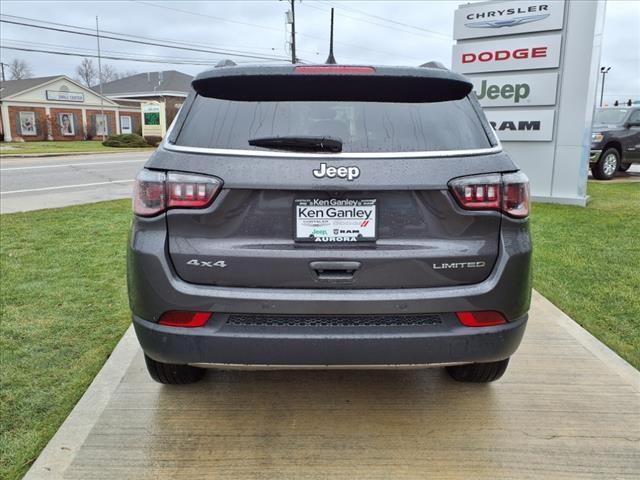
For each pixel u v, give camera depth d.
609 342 3.47
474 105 2.39
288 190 2.07
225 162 2.09
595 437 2.47
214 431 2.51
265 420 2.60
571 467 2.27
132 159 22.05
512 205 2.17
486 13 8.66
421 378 3.01
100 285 4.67
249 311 2.09
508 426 2.55
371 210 2.11
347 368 2.18
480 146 2.22
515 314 2.22
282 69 2.30
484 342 2.18
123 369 3.09
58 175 15.24
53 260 5.50
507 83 8.70
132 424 2.56
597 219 7.41
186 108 2.33
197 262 2.11
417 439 2.46
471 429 2.53
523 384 2.94
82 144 36.09
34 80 45.25
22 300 4.26
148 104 36.31
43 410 2.69
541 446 2.41
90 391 2.85
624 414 2.66
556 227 6.90
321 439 2.46
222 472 2.24
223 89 2.36
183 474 2.22
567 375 3.04
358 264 2.10
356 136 2.16
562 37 8.18
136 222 2.20
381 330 2.12
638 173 14.55
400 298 2.09
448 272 2.13
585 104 8.24
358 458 2.33
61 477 2.20
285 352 2.12
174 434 2.49
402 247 2.12
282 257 2.09
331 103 2.29
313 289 2.11
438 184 2.10
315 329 2.11
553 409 2.70
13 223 7.52
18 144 34.97
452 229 2.14
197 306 2.10
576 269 5.06
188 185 2.09
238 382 2.96
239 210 2.10
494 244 2.18
